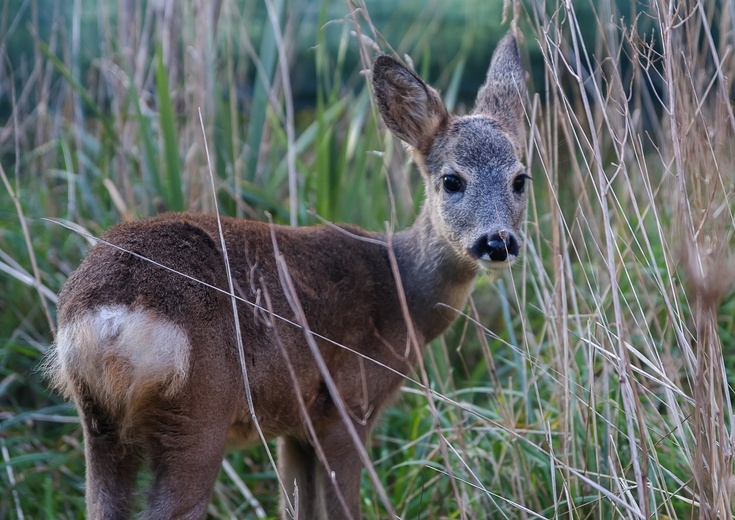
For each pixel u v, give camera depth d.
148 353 7.81
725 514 7.54
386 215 13.98
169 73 14.67
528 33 15.75
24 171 16.17
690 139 9.21
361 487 10.94
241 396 8.63
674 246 8.96
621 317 8.19
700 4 9.05
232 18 16.70
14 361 12.38
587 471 9.41
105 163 14.03
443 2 19.12
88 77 16.48
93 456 8.41
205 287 8.30
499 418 10.66
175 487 8.19
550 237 13.73
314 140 16.14
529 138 10.98
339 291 9.45
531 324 12.70
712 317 7.45
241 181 13.62
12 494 10.75
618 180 13.92
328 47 19.20
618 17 14.30
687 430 9.26
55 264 13.32
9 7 17.42
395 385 9.79
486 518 9.83
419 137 10.19
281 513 10.04
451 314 10.15
